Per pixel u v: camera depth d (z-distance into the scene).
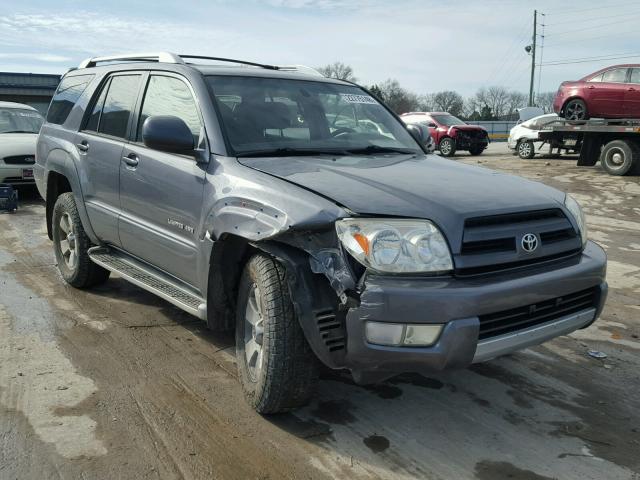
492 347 2.79
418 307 2.63
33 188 11.15
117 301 5.15
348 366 2.80
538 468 2.86
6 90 28.78
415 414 3.37
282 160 3.54
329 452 2.95
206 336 4.41
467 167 3.86
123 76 4.86
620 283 6.17
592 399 3.60
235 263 3.43
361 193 2.96
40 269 6.16
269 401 3.08
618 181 14.26
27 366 3.81
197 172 3.63
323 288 2.86
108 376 3.70
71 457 2.83
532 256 2.99
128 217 4.39
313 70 4.91
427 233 2.76
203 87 3.89
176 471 2.75
